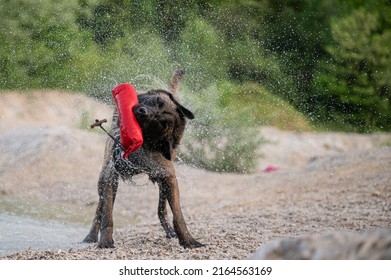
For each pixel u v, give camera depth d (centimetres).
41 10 2644
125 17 2633
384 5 3231
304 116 2969
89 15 2645
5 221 1384
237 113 2234
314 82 3041
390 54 3006
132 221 1467
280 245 636
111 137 1009
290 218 1298
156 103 973
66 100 2570
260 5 3080
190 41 2677
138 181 1719
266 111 2859
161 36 2614
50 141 1989
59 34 2656
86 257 948
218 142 2156
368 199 1461
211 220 1344
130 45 2505
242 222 1287
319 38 3147
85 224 1398
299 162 2330
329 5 3209
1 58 2667
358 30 3047
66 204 1600
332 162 2038
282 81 3008
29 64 2677
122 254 970
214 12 2942
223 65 2780
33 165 1861
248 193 1719
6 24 2641
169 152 1005
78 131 2170
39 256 961
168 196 1029
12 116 2458
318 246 616
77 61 2620
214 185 1859
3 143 2009
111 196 1042
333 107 3036
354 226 1181
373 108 3027
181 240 1023
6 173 1820
